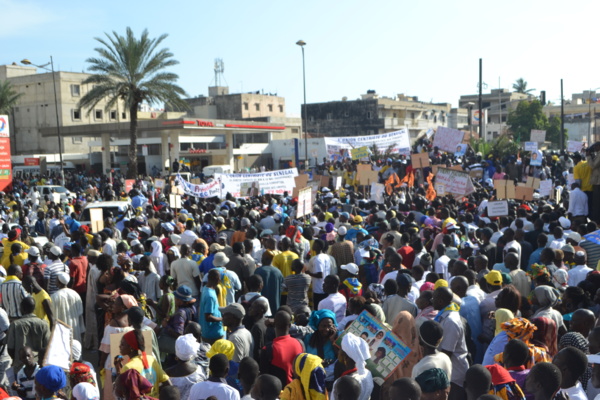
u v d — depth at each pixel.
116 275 9.10
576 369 4.77
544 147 78.62
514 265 8.62
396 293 7.64
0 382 7.60
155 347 6.43
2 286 8.68
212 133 59.59
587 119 92.62
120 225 15.44
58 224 15.23
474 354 6.80
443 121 89.50
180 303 7.74
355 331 5.97
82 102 42.47
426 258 9.88
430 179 22.84
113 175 51.81
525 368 5.18
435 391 4.60
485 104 105.50
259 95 87.06
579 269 9.04
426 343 5.61
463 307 7.24
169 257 10.65
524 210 13.62
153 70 42.75
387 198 19.61
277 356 6.14
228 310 6.92
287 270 10.27
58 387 5.18
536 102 80.12
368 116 79.88
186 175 41.22
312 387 5.18
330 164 40.03
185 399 6.11
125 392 5.61
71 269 10.47
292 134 80.50
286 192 20.03
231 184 21.62
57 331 5.95
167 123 51.56
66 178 51.44
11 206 23.39
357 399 4.61
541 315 6.82
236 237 12.22
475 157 35.94
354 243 12.07
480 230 11.52
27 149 76.81
